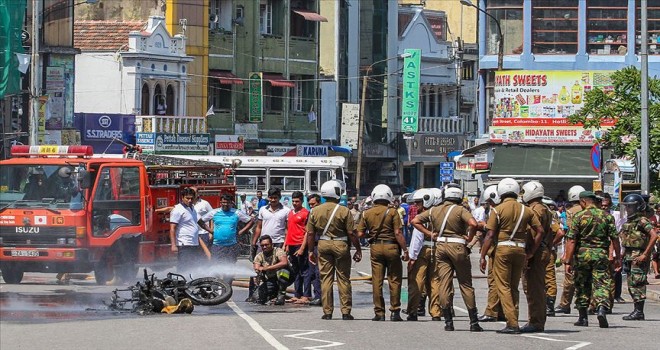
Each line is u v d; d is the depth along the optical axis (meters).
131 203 43.31
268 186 77.06
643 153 55.00
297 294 37.94
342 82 115.31
